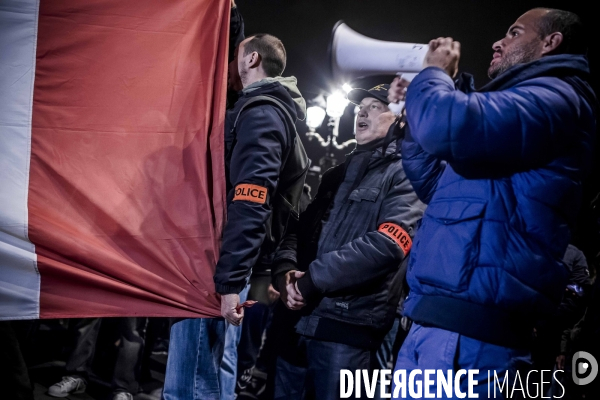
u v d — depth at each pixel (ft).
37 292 7.97
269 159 7.93
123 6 8.33
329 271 8.01
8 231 7.88
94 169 8.11
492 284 5.81
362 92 9.23
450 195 6.14
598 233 11.31
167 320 15.43
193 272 8.12
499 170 5.89
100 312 8.07
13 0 8.05
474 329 5.80
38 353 15.02
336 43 7.52
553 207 5.89
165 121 8.30
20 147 7.99
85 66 8.20
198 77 8.43
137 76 8.30
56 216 8.00
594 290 9.61
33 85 8.07
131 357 11.69
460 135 5.71
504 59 6.60
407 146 7.06
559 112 5.74
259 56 9.00
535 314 5.90
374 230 8.29
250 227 7.72
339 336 8.14
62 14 8.16
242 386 13.19
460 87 6.23
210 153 8.28
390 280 8.27
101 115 8.19
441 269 5.97
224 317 7.86
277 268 8.85
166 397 8.26
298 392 8.50
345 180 8.88
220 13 8.49
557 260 5.99
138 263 8.11
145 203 8.16
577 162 6.00
